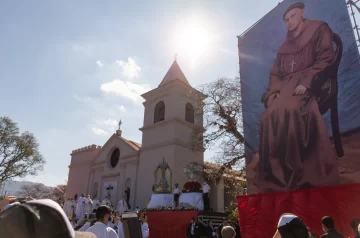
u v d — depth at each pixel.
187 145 27.75
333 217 8.95
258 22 13.89
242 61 14.02
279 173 11.30
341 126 9.77
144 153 29.00
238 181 21.75
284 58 12.32
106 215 5.41
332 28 10.80
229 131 22.09
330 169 9.79
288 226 2.81
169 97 29.28
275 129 11.88
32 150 37.59
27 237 1.33
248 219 11.33
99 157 34.47
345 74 10.00
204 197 21.75
